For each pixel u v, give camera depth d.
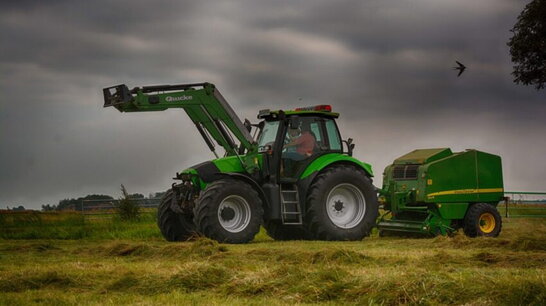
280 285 6.76
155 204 22.06
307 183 14.09
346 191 14.45
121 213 20.02
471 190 14.87
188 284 7.00
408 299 6.05
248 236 13.27
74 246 13.01
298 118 14.09
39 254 11.20
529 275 7.16
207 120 14.42
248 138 14.43
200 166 13.88
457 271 7.79
